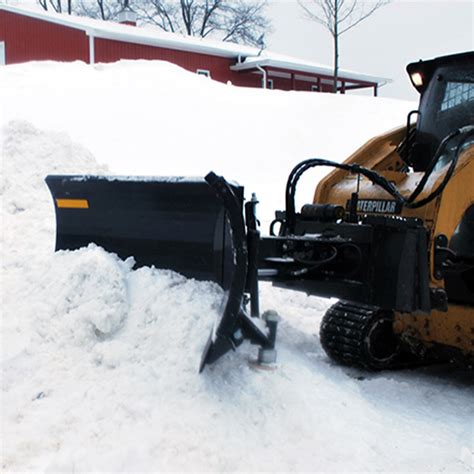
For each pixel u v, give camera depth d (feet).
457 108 15.78
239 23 137.28
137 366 11.58
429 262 13.03
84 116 38.50
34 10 71.46
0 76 44.01
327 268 13.76
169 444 10.10
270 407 11.25
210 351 11.07
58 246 14.79
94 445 10.09
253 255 11.78
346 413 11.98
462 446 11.56
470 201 13.67
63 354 11.98
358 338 15.12
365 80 86.89
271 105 46.96
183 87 46.73
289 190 14.98
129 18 80.79
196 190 12.86
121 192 13.78
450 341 14.23
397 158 16.71
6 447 9.88
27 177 20.03
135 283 13.03
